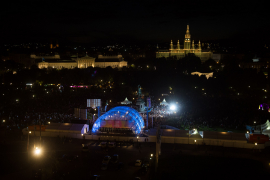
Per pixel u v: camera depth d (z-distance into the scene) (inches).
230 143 4271.7
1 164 3427.7
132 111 5536.4
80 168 3351.4
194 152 4008.4
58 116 6102.4
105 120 5128.0
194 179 3117.6
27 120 5743.1
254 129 5108.3
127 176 3142.2
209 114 6560.0
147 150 4074.8
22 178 3019.2
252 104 7736.2
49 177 3031.5
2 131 4943.4
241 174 3257.9
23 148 4106.8
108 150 4072.3
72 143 4411.9
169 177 3122.5
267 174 3248.0
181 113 6668.3
